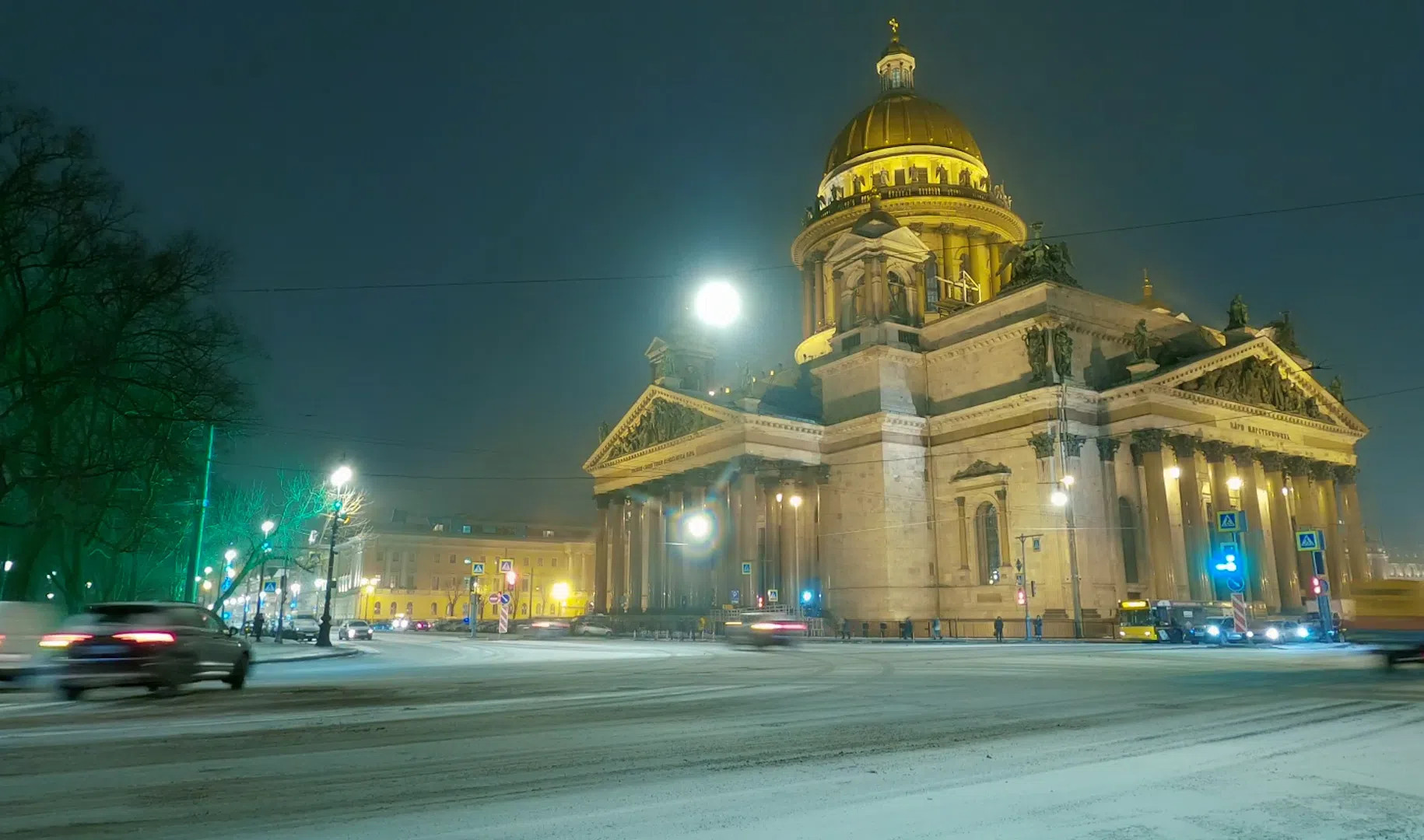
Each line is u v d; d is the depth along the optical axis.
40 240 38.50
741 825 8.12
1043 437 65.06
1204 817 8.44
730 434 76.00
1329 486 76.31
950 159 96.94
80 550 47.03
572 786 9.85
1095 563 63.31
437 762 11.31
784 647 50.12
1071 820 8.31
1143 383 63.69
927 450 74.69
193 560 44.50
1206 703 17.73
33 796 9.41
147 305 39.59
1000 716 15.67
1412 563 133.50
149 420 40.62
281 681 26.50
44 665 23.88
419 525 155.38
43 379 36.88
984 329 72.88
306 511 63.91
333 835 7.84
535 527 169.75
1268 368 72.81
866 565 72.31
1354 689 20.78
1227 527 53.34
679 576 83.12
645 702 18.33
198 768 10.95
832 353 81.19
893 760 11.34
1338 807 8.87
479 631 105.81
